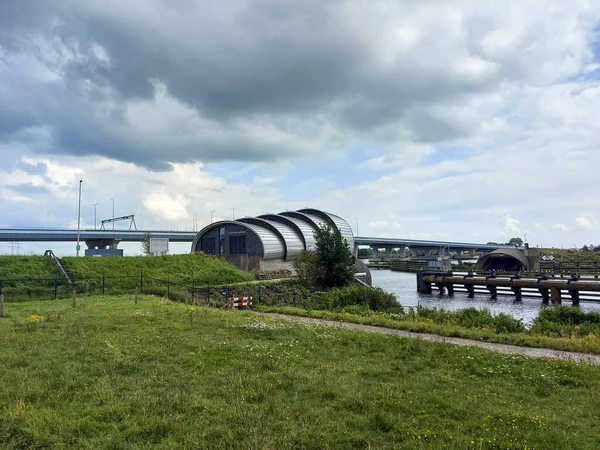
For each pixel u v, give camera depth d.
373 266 159.25
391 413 8.61
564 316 28.86
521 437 7.69
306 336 17.27
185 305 28.61
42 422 7.90
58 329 17.72
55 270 38.50
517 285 58.56
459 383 11.17
